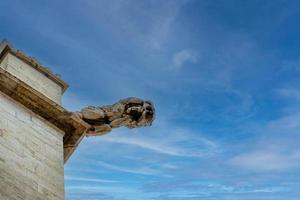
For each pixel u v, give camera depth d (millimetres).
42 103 12617
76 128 13156
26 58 13828
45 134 12328
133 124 13758
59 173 11789
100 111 13539
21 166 10945
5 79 12133
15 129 11570
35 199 10648
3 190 10070
